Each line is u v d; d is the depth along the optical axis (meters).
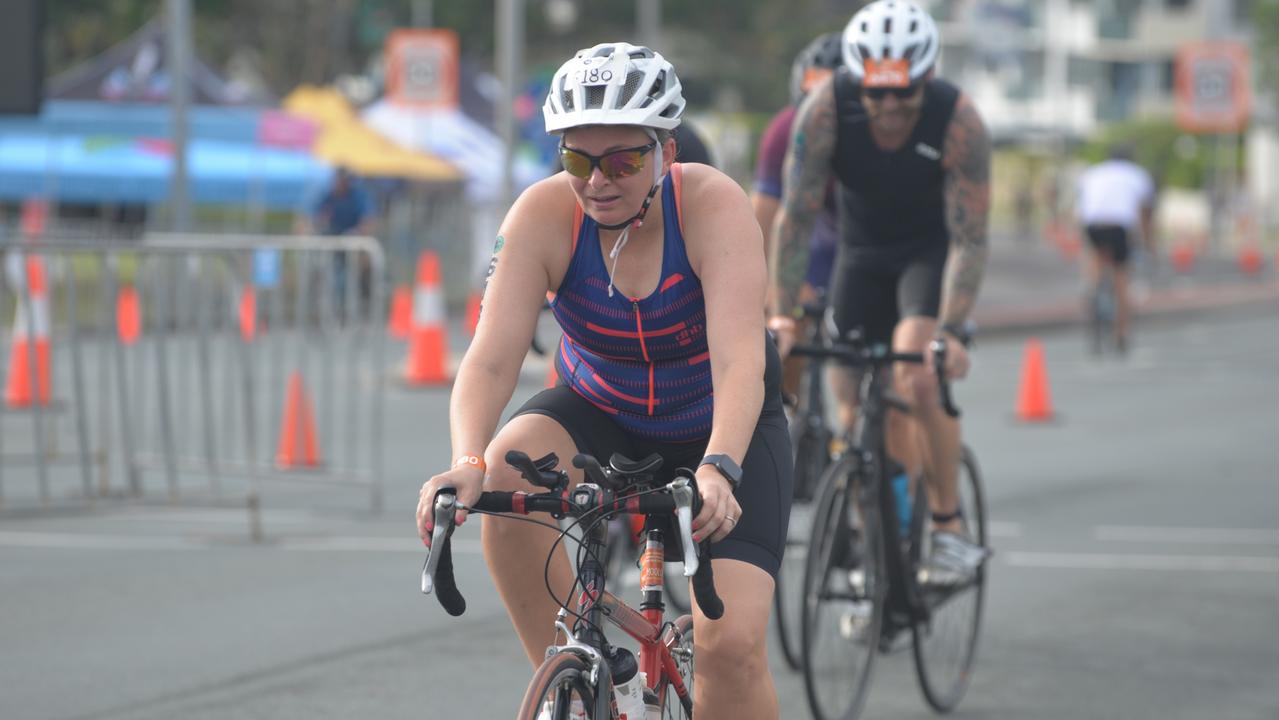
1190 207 158.00
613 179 8.95
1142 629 17.47
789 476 9.91
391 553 20.84
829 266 17.92
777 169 17.27
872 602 14.12
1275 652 16.58
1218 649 16.67
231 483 26.20
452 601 8.56
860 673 14.25
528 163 84.00
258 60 123.56
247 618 17.27
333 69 119.56
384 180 71.31
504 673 15.27
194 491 24.81
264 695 14.39
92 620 17.12
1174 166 160.50
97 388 36.25
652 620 9.17
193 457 27.77
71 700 14.20
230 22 121.94
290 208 70.19
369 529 22.56
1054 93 192.38
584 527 8.73
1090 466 28.77
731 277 9.31
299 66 119.38
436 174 72.56
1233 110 76.19
